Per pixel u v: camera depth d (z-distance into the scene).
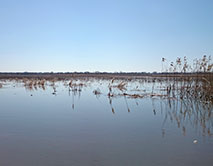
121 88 35.97
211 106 17.81
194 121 13.10
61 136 10.06
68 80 63.59
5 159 7.51
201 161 7.28
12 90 33.88
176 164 7.08
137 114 15.33
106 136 10.07
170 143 9.09
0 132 10.71
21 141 9.34
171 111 16.34
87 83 49.84
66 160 7.42
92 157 7.68
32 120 13.34
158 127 11.70
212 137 9.87
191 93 23.19
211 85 19.72
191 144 8.94
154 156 7.72
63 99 23.41
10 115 14.89
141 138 9.77
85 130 11.10
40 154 7.94
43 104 19.89
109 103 20.50
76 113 15.65
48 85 44.94
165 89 31.69
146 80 59.22
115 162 7.27
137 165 7.04
